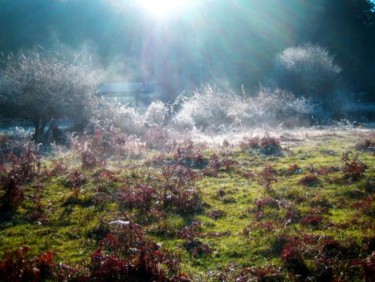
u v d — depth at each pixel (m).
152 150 13.30
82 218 7.05
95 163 10.48
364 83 48.25
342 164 10.02
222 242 6.39
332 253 5.89
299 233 6.48
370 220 6.80
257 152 12.12
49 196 8.05
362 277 5.40
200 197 8.14
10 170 9.09
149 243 6.18
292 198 8.02
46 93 18.80
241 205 7.84
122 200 7.80
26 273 5.25
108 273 5.34
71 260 5.80
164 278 5.32
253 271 5.55
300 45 42.38
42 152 13.68
